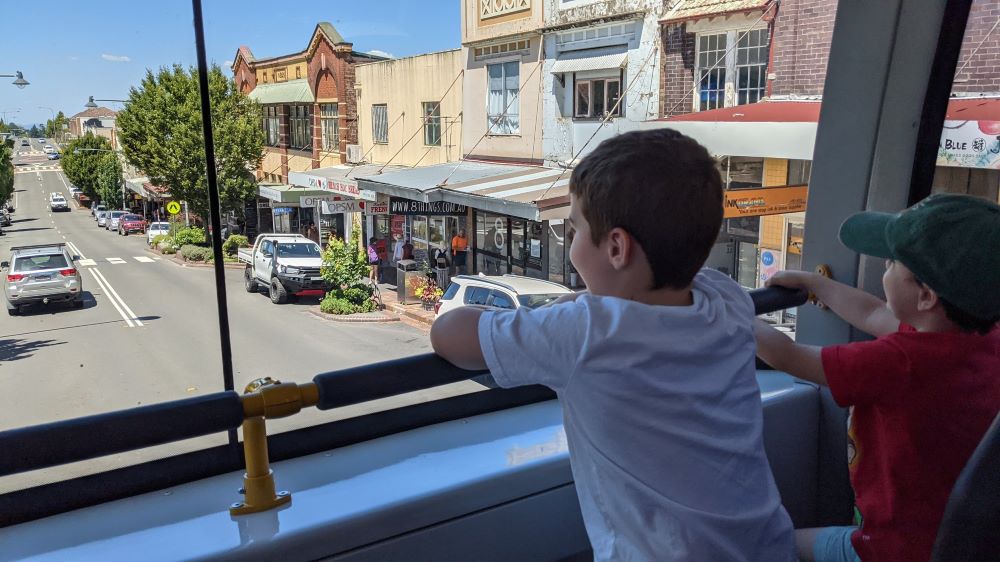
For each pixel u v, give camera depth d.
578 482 1.01
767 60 10.18
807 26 9.31
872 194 1.86
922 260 1.17
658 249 0.95
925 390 1.19
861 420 1.31
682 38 11.41
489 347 1.00
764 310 1.61
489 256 15.18
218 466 1.42
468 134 16.98
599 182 0.96
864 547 1.28
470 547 1.36
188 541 1.16
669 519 0.94
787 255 9.33
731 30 10.69
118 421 1.00
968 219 1.14
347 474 1.40
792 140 7.66
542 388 1.85
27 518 1.24
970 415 1.17
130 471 1.33
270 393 1.10
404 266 7.56
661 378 0.95
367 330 4.39
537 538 1.45
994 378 1.18
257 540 1.16
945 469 1.18
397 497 1.29
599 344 0.94
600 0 12.77
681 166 0.95
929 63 1.73
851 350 1.25
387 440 1.58
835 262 1.89
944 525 0.89
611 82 13.05
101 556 1.12
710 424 0.98
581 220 1.02
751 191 8.55
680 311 0.99
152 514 1.25
